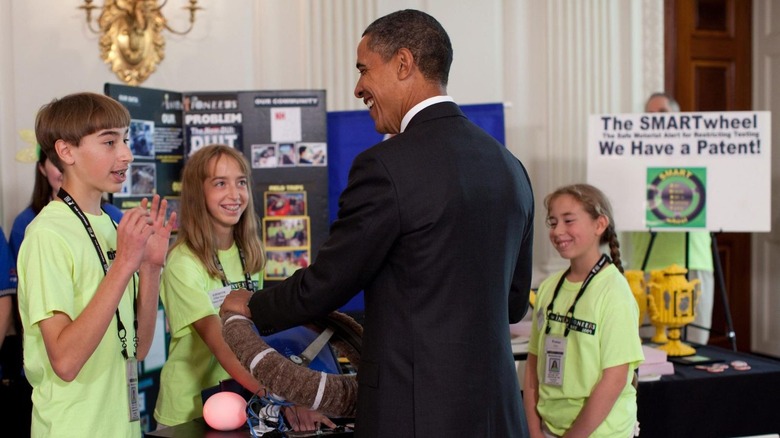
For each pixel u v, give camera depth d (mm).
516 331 3209
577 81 4902
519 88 4922
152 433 1796
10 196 4117
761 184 3904
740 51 5641
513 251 1672
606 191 3941
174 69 4391
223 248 2395
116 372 1850
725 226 3924
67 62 4215
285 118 3959
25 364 1821
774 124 5590
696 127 3914
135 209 1746
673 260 4328
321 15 4590
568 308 2414
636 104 4988
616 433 2320
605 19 4922
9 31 4121
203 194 2318
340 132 4246
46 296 1713
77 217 1833
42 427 1789
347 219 1561
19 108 4145
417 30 1637
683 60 5484
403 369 1547
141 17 4270
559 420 2396
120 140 1856
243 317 1746
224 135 3910
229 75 4484
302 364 1748
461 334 1553
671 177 3926
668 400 2805
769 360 3145
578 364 2350
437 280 1547
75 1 4219
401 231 1536
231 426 1801
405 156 1560
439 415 1522
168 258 2320
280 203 3973
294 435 1780
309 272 1599
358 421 1591
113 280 1708
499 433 1585
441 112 1636
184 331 2266
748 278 5773
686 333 3998
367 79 1672
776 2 5516
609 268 2393
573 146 4918
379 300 1590
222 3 4461
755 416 2908
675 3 5449
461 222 1557
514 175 1687
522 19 4926
